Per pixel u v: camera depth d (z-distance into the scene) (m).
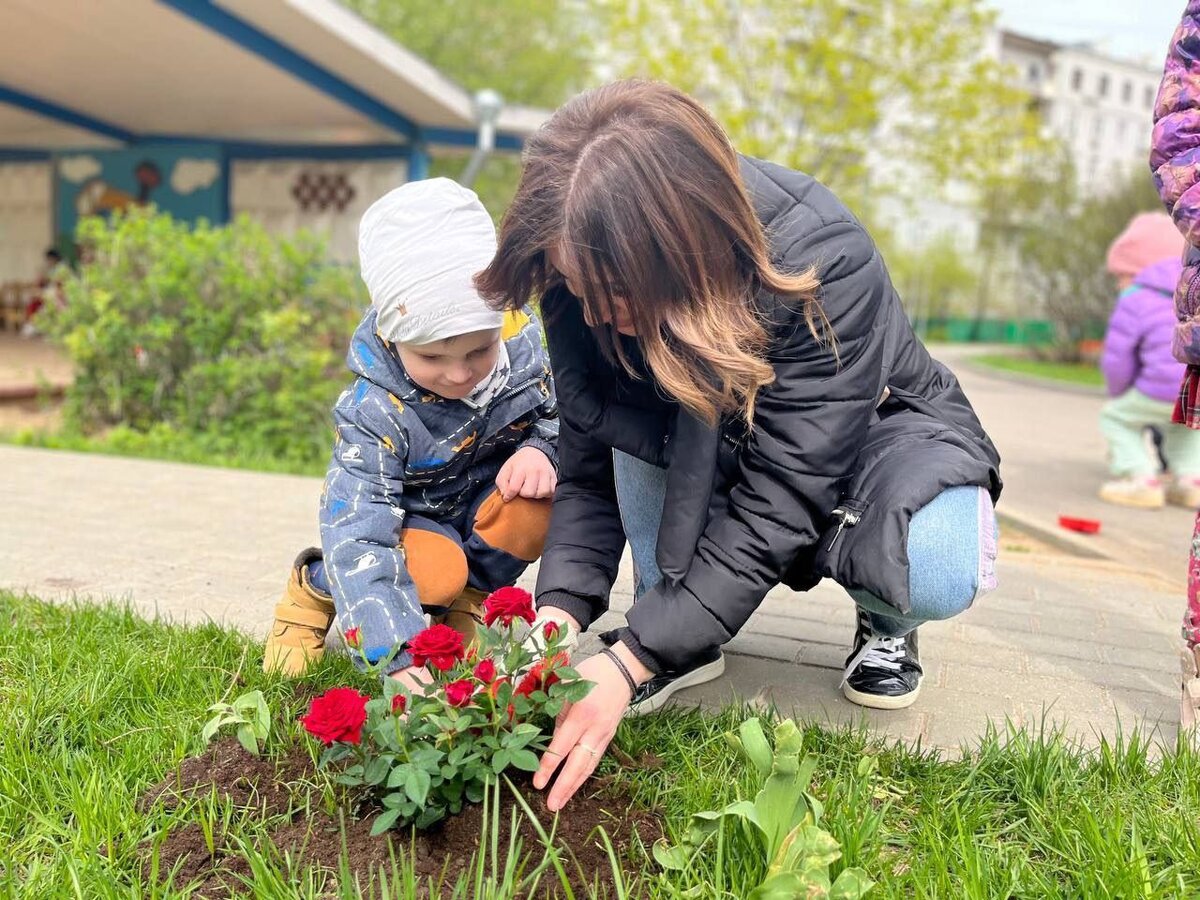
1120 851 1.59
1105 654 2.81
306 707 2.01
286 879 1.53
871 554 1.78
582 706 1.68
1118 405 5.93
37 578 3.09
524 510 2.28
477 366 2.01
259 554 3.47
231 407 6.12
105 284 6.25
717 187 1.46
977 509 1.88
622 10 18.25
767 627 2.91
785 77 17.70
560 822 1.66
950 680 2.54
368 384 2.09
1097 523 4.93
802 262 1.69
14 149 12.82
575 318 1.85
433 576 2.13
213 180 11.76
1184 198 2.05
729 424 1.78
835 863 1.55
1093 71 52.41
